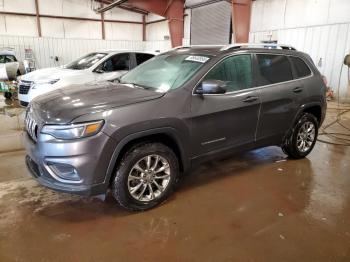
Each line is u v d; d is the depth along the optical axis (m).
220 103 3.10
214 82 2.83
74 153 2.38
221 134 3.20
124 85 3.22
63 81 6.57
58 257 2.20
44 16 16.41
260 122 3.55
